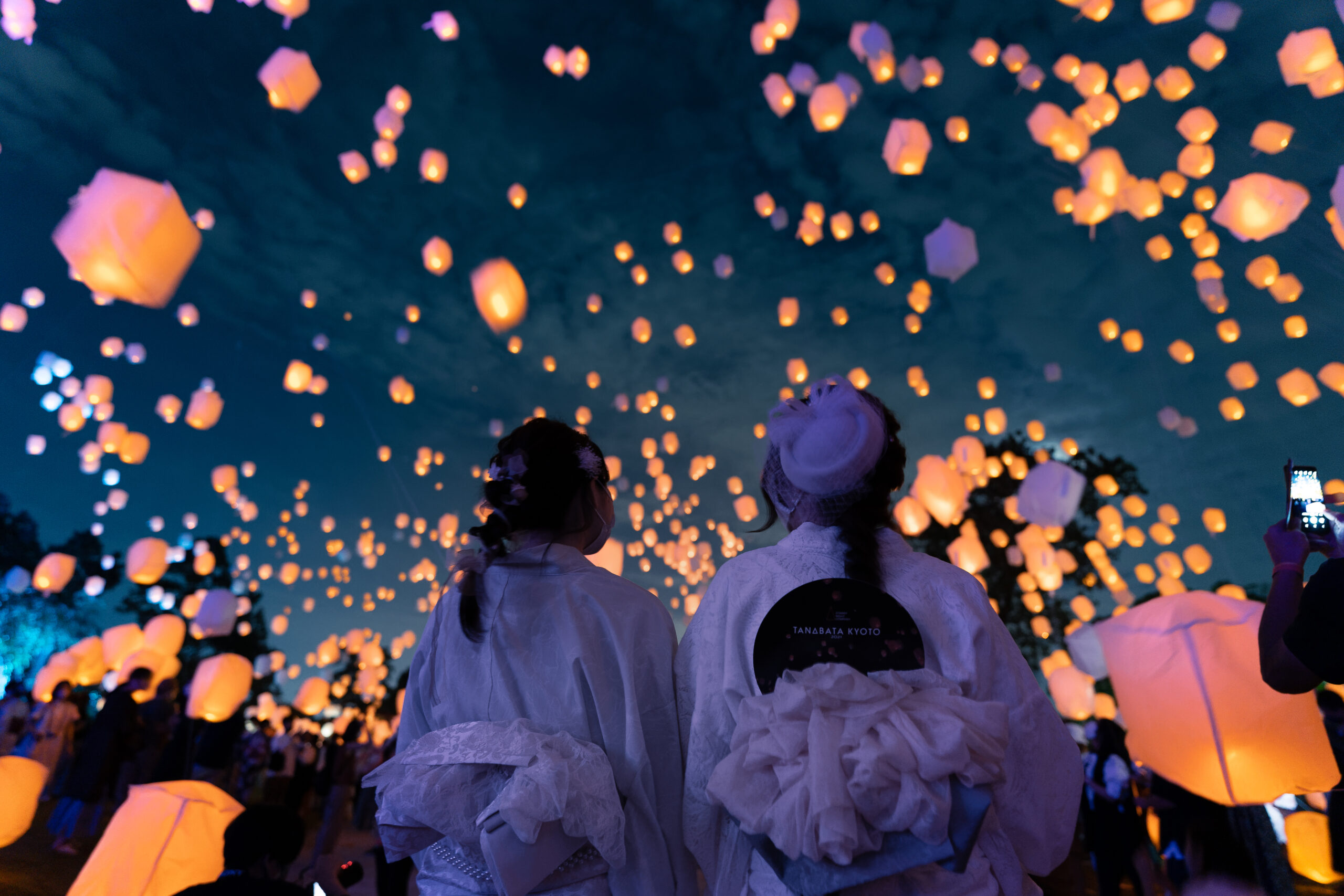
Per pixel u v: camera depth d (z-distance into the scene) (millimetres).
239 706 3342
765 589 1109
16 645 23406
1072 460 16750
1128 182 4996
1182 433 7219
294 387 6391
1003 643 1054
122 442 7078
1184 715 1477
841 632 1024
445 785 1096
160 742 6297
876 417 1146
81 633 25359
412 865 3045
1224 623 1504
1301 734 1437
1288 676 1234
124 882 1533
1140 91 5035
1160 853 4422
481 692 1196
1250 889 3604
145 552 5898
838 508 1139
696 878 1191
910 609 1040
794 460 1133
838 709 944
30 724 6934
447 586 1356
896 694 942
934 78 5215
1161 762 1538
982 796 898
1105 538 8008
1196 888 3816
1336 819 3160
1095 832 4305
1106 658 1623
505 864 1018
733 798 959
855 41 5109
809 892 902
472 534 1328
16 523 24844
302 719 10531
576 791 1055
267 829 1561
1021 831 1020
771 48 5027
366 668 12672
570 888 1081
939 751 881
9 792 1938
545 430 1418
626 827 1139
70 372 8539
